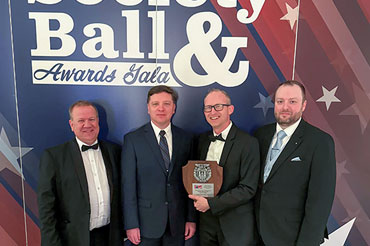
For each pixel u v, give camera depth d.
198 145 1.86
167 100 1.67
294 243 1.58
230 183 1.66
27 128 2.08
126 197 1.68
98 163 1.76
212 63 2.02
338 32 2.00
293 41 2.01
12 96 2.04
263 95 2.07
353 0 1.97
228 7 1.96
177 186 1.76
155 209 1.72
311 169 1.52
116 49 1.99
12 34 1.96
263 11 1.97
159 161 1.70
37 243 2.20
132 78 2.03
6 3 1.92
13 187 2.14
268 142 1.72
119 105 2.07
